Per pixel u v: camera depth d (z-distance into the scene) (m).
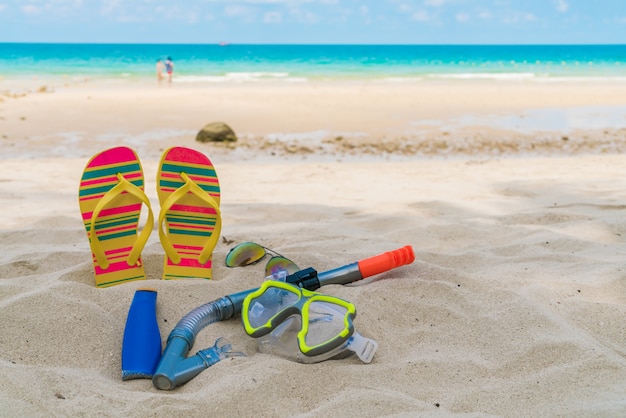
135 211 1.38
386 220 1.91
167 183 1.39
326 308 1.14
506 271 1.46
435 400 1.01
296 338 1.12
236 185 2.60
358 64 17.39
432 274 1.38
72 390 1.01
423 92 7.44
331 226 1.82
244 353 1.13
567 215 1.90
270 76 11.66
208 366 1.08
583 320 1.22
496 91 7.68
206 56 22.81
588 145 4.00
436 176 2.80
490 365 1.09
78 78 10.59
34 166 2.96
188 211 1.40
